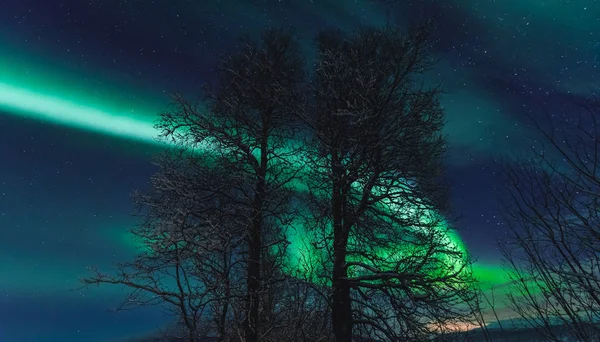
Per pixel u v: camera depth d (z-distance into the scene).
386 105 14.25
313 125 14.92
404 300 13.38
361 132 14.06
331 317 14.63
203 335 12.38
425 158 14.15
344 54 15.88
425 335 12.30
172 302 12.04
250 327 12.40
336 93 14.51
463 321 10.99
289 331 13.95
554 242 5.57
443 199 14.37
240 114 14.98
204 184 13.91
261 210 13.85
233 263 13.08
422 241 13.96
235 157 14.55
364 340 14.13
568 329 4.95
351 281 13.80
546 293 5.54
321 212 14.20
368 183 14.12
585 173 5.50
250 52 16.16
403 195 14.16
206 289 12.18
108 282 11.93
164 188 13.24
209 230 12.51
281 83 15.63
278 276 13.95
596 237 5.20
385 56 15.06
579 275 4.88
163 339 12.12
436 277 13.20
